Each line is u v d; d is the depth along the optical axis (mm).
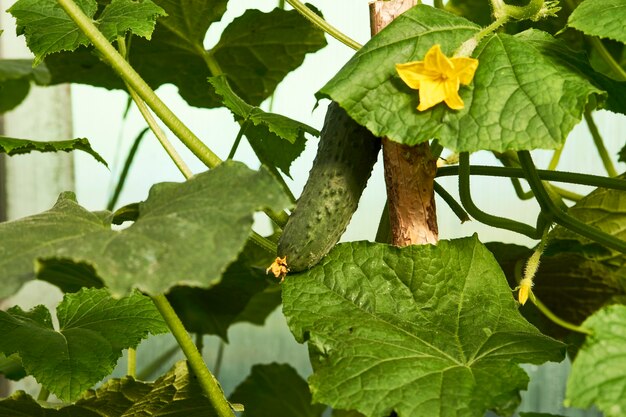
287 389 1354
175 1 1040
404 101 719
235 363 1539
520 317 776
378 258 789
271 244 863
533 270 793
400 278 785
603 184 847
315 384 708
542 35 760
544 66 728
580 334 1062
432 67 708
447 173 874
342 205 753
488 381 700
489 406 682
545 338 745
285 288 774
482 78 725
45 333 876
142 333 878
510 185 1368
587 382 646
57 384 835
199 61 1136
